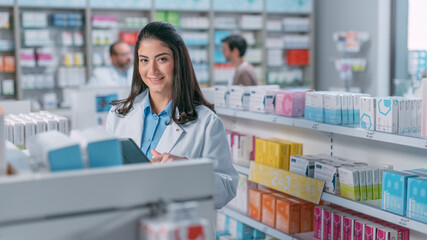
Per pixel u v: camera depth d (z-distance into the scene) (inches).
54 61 324.2
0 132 54.4
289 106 140.3
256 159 155.1
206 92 170.9
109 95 190.4
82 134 59.2
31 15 311.3
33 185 49.8
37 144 56.6
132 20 335.0
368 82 339.0
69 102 323.3
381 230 113.7
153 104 96.2
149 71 89.6
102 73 287.9
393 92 324.8
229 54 266.2
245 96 157.9
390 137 111.1
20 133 88.7
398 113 112.1
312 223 141.2
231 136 167.5
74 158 54.4
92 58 327.9
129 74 282.4
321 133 147.0
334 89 350.9
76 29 328.8
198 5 348.8
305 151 153.9
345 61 334.6
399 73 321.7
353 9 348.5
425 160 118.5
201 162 58.3
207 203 58.9
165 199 56.1
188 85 92.5
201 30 358.0
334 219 126.7
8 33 312.8
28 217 49.9
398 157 125.3
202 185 58.4
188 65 92.4
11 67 310.2
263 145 151.3
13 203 49.2
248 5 362.6
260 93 150.6
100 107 189.0
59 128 91.8
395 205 109.9
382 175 120.2
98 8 327.0
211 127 92.5
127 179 54.0
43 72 322.0
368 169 120.0
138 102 97.8
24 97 319.6
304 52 381.7
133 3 332.2
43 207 50.4
